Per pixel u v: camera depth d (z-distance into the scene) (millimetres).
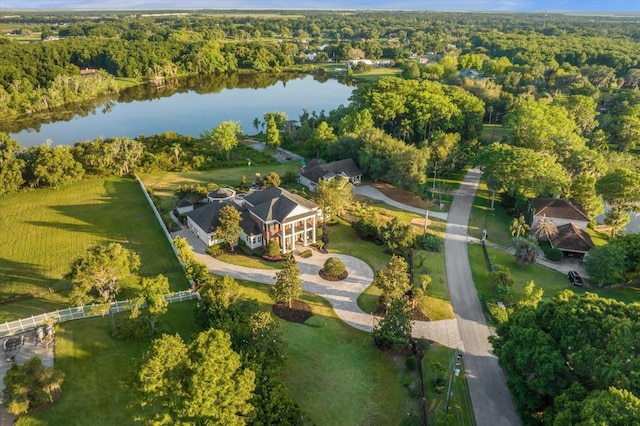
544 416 37094
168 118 160750
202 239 75250
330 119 143625
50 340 49031
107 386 43719
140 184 97562
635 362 33969
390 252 74562
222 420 33344
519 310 47531
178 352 34656
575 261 73312
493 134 138625
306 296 61906
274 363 43656
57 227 77938
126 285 61188
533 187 84188
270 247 70688
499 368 49656
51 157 93625
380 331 51281
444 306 60594
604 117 136000
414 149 96688
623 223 81062
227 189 87688
